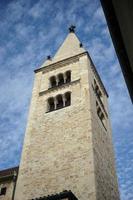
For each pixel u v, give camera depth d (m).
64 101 39.25
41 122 36.50
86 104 36.00
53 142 32.41
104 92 51.06
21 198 27.42
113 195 30.62
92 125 32.81
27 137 34.91
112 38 5.45
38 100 41.66
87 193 24.66
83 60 46.31
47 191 26.91
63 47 54.72
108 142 38.72
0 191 31.41
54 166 29.25
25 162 31.48
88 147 29.45
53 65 48.69
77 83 41.22
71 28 62.62
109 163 34.53
